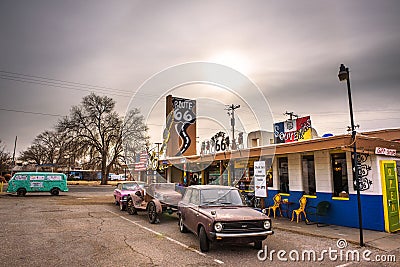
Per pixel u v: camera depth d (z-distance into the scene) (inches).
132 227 408.8
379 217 370.9
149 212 453.4
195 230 307.9
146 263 245.9
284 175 508.7
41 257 261.6
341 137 349.1
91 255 268.4
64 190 1023.0
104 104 1700.3
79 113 1670.8
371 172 384.2
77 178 2281.0
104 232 371.2
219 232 260.7
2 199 838.5
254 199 538.6
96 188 1514.5
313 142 386.6
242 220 267.1
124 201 600.1
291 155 490.3
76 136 1656.0
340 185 423.5
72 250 284.7
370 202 381.7
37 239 330.0
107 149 1662.2
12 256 263.9
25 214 527.2
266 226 273.1
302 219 461.1
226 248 293.9
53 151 2497.5
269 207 493.0
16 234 355.6
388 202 370.9
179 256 266.7
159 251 283.1
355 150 324.5
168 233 367.2
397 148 418.0
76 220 464.1
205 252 279.0
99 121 1695.4
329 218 421.7
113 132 1633.9
